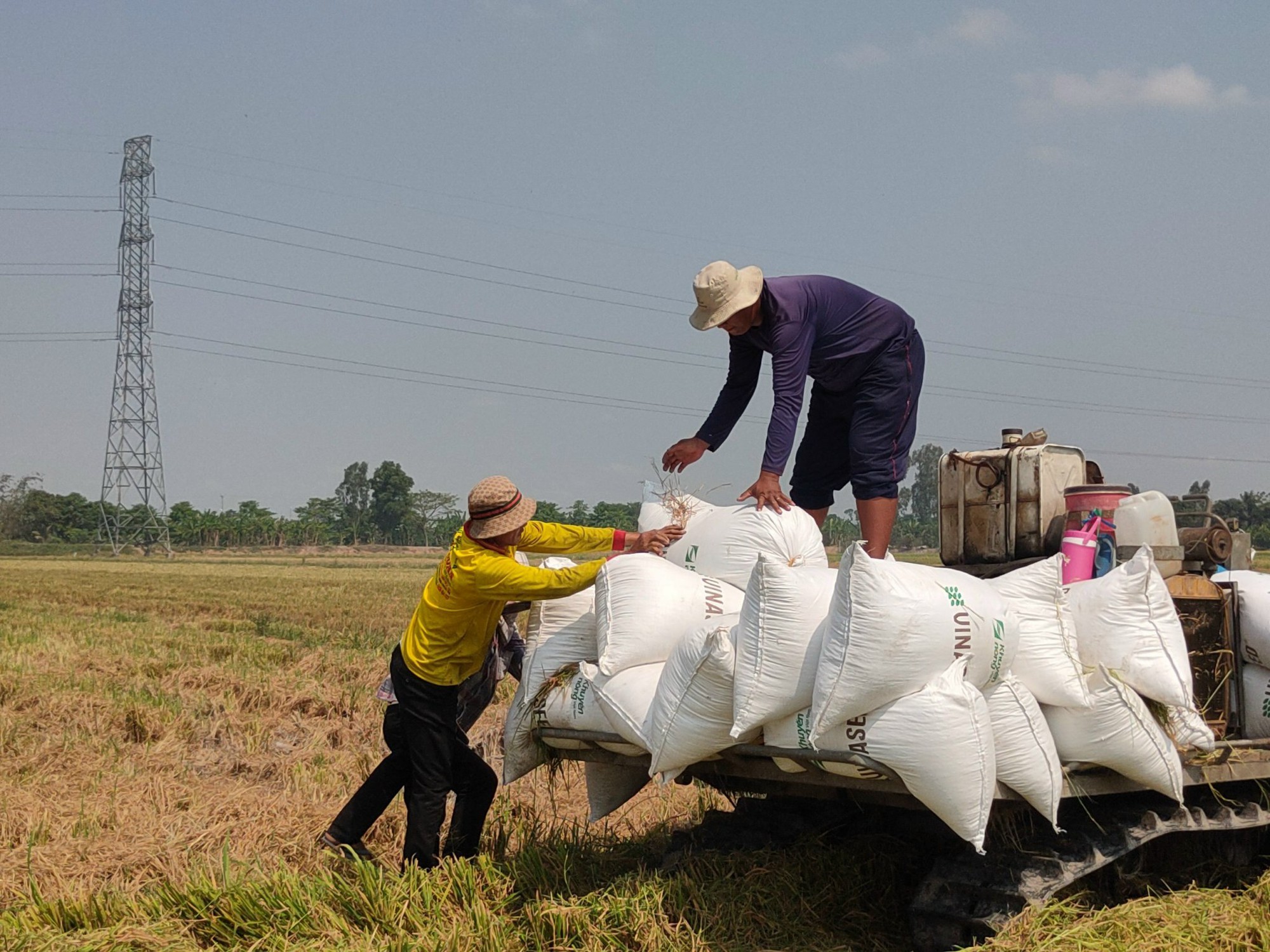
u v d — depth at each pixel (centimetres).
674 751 468
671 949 447
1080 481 656
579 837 600
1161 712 495
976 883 461
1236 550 662
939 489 687
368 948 445
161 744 930
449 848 574
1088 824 506
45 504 12375
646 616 505
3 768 831
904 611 421
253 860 560
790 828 557
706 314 576
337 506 14925
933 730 421
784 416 568
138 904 501
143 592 3484
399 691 553
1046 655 471
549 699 539
